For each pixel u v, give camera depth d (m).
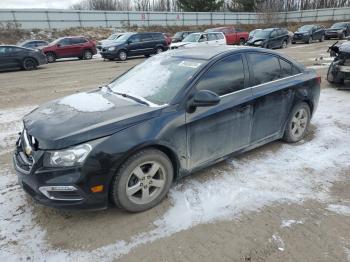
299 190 3.67
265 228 3.05
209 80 3.66
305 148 4.75
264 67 4.27
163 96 3.52
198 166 3.70
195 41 20.77
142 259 2.71
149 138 3.08
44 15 36.25
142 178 3.20
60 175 2.82
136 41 21.14
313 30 29.39
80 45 22.31
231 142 3.94
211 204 3.42
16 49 16.25
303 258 2.68
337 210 3.31
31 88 10.68
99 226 3.11
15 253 2.78
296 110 4.74
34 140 2.99
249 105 3.96
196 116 3.46
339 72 8.43
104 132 2.94
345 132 5.35
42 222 3.18
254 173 4.04
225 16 48.38
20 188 3.81
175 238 2.94
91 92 4.14
